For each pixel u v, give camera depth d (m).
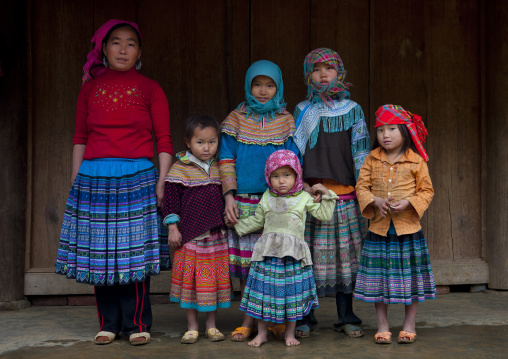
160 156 3.23
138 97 3.19
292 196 3.08
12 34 3.96
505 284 4.36
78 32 4.20
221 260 3.15
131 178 3.09
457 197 4.48
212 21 4.30
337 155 3.25
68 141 4.21
